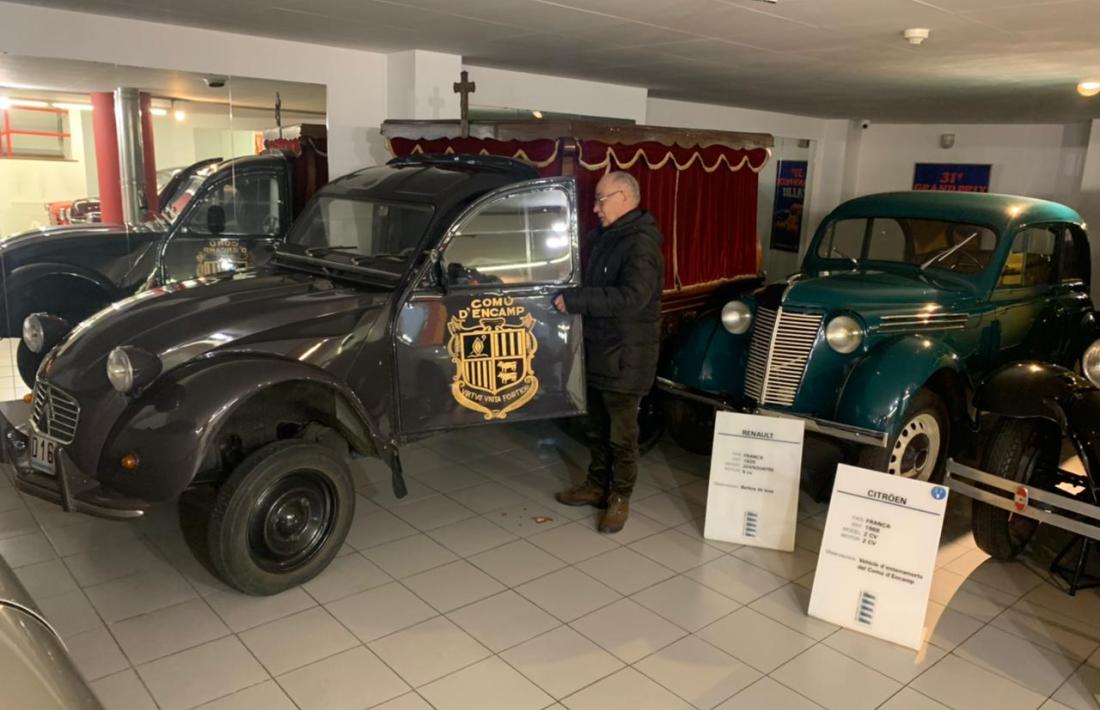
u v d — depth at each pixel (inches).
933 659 118.3
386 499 167.9
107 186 202.2
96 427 119.6
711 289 207.9
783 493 149.0
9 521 151.1
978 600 135.4
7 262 194.2
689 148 191.8
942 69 238.1
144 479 115.0
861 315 156.4
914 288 169.0
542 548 148.2
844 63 232.8
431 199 141.4
